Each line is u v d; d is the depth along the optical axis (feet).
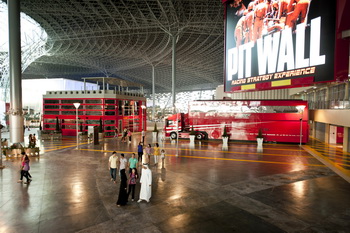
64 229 26.18
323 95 112.47
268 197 36.04
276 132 97.55
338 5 57.98
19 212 30.50
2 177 46.93
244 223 27.68
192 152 76.38
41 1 150.41
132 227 26.63
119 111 127.54
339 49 59.06
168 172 50.98
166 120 112.98
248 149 82.74
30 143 72.13
